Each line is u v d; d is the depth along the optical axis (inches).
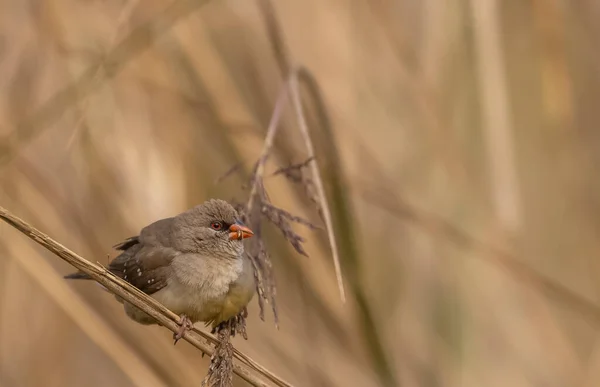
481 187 447.8
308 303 420.5
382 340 404.2
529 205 487.8
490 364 447.5
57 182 413.1
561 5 459.8
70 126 420.8
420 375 437.1
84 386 439.5
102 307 408.8
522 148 482.0
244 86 435.8
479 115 421.7
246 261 342.3
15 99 417.7
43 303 429.4
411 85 452.4
